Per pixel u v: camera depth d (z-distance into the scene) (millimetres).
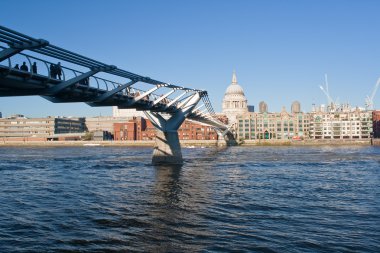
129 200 34000
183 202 32906
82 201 33688
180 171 59844
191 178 50312
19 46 25359
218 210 29531
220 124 159000
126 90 47594
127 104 48469
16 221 26250
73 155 111125
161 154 73125
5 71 26578
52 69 31531
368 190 39719
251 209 29859
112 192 38688
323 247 20391
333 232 23203
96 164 74625
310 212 28766
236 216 27469
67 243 21266
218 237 22250
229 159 89438
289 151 131875
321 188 41062
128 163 76750
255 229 23891
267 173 56594
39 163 78250
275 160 84938
